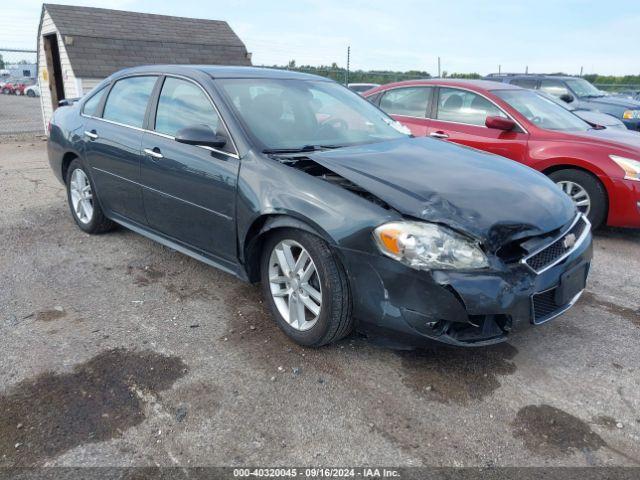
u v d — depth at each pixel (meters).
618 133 5.84
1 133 13.84
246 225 3.18
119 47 12.71
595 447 2.39
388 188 2.82
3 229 5.19
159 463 2.25
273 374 2.87
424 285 2.55
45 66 13.29
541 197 3.03
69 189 5.16
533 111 5.97
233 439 2.40
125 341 3.17
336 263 2.82
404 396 2.71
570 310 3.70
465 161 3.43
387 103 7.02
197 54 14.29
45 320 3.41
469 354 3.09
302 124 3.68
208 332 3.29
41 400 2.62
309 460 2.29
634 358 3.10
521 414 2.59
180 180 3.63
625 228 5.77
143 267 4.28
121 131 4.23
